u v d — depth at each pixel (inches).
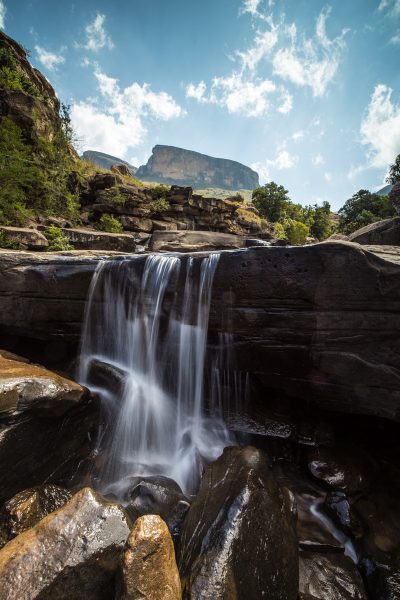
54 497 139.4
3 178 543.5
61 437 164.7
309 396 188.4
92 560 95.3
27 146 656.4
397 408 161.5
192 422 215.8
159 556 95.2
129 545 95.8
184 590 93.3
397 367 158.6
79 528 102.3
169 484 162.1
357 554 137.2
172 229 876.0
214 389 211.8
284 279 173.6
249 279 182.9
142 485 155.4
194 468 192.4
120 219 817.5
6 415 135.3
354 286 160.4
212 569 95.4
